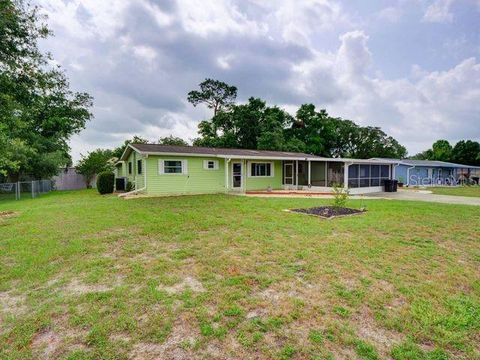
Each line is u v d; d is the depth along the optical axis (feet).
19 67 49.93
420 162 98.07
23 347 8.21
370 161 58.95
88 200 43.96
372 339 8.57
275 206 34.30
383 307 10.39
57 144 79.56
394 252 16.49
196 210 31.12
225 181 57.06
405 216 27.91
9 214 31.09
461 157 133.49
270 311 10.04
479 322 9.53
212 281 12.53
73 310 10.11
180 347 8.14
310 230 21.49
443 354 7.99
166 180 50.85
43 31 50.88
